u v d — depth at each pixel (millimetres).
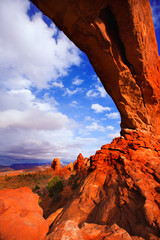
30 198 4574
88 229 4289
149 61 11305
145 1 8719
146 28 9688
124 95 12781
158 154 11344
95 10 6562
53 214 8531
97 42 8781
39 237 3217
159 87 13242
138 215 6125
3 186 70938
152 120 14094
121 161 10352
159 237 4695
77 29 7945
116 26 8953
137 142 11414
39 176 95625
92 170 11805
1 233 2697
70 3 6258
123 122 15117
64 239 2852
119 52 10078
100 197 8211
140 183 7457
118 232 4035
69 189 33500
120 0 7070
